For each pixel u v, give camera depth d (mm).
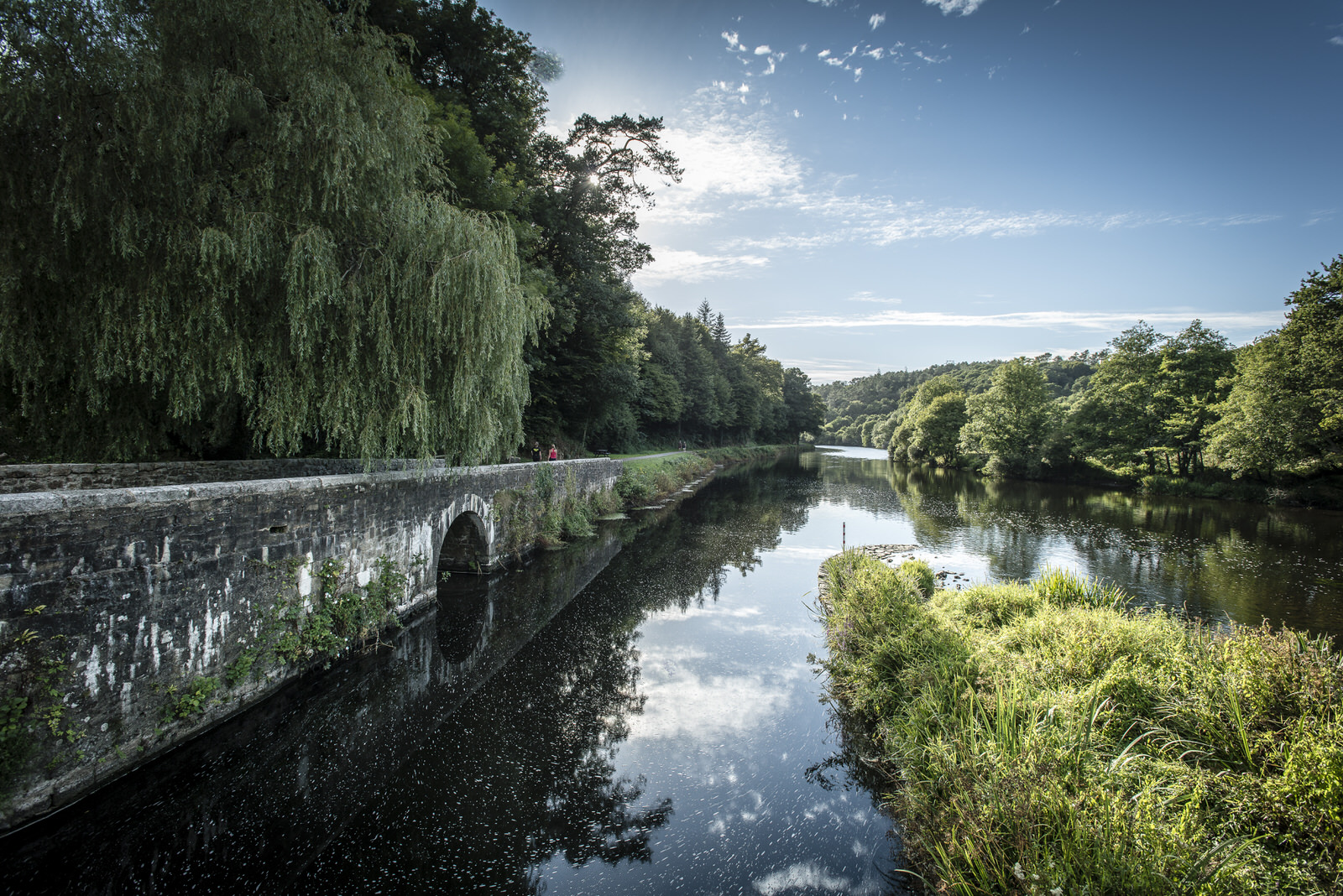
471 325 8688
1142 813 3855
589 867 4852
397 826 5242
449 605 11266
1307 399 25469
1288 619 11250
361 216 7953
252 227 6613
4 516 4363
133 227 6215
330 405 7812
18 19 5812
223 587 6395
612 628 10625
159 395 8453
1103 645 6543
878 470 51594
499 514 14070
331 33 7602
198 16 6543
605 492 23438
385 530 9484
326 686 7711
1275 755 4363
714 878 4715
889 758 5953
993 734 5094
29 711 4566
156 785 5516
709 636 10344
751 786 5996
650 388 40969
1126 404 36156
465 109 16438
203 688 6023
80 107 5945
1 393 7609
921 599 10281
